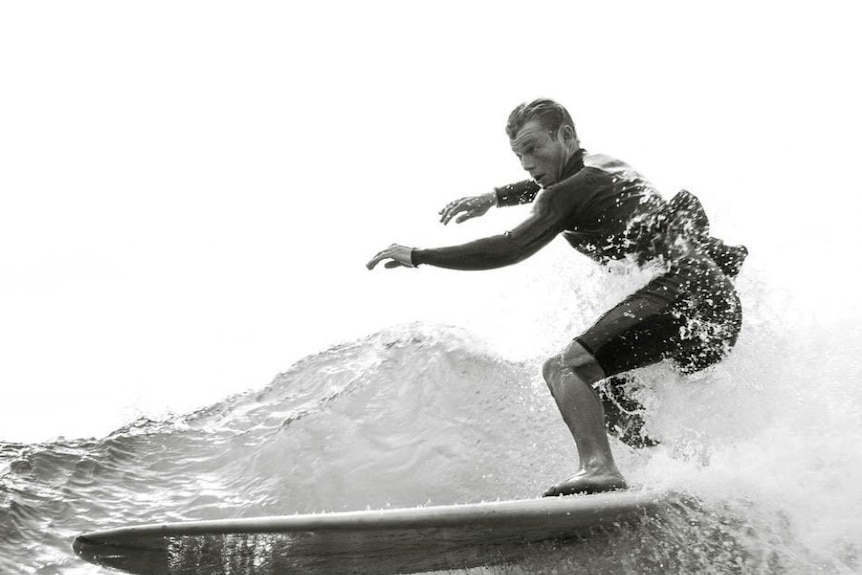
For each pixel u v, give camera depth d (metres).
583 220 4.21
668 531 3.71
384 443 5.18
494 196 4.98
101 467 5.41
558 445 4.87
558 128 4.28
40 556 4.63
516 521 3.41
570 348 3.95
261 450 5.39
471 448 4.99
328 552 3.62
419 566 3.73
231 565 3.77
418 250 4.16
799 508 3.83
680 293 4.02
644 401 4.28
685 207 4.21
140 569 3.85
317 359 6.35
